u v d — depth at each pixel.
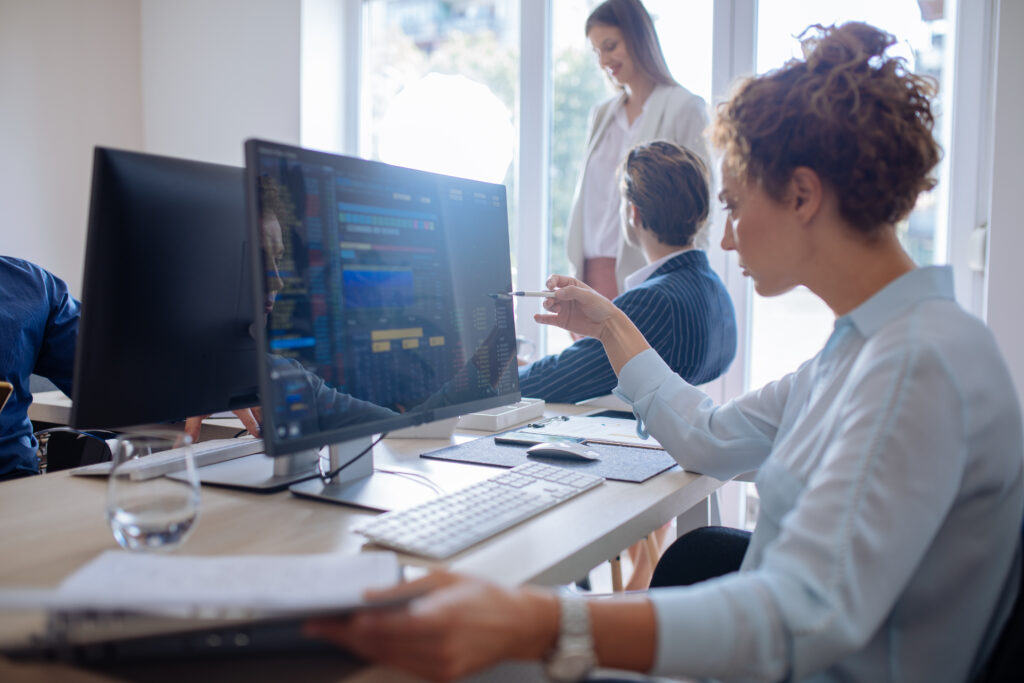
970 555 0.76
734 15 2.49
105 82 3.28
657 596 0.69
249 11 3.12
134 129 3.41
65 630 0.61
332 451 1.13
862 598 0.68
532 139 2.85
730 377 2.59
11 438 1.63
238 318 1.21
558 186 2.87
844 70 0.84
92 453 1.53
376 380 1.08
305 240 0.98
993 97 2.09
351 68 3.19
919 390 0.72
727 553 1.17
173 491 0.84
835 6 2.39
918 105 0.86
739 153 0.91
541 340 2.90
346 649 0.65
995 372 0.76
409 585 0.63
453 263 1.24
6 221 2.97
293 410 0.96
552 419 1.67
